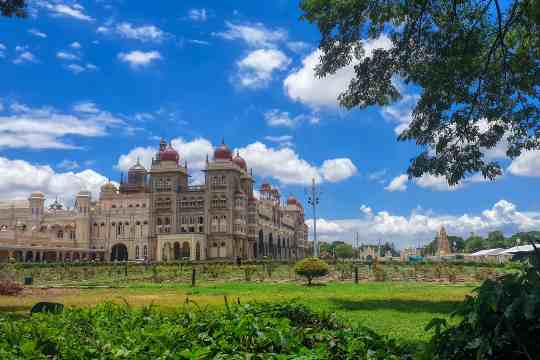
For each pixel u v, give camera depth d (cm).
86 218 11275
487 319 360
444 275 4938
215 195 10238
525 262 385
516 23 1731
